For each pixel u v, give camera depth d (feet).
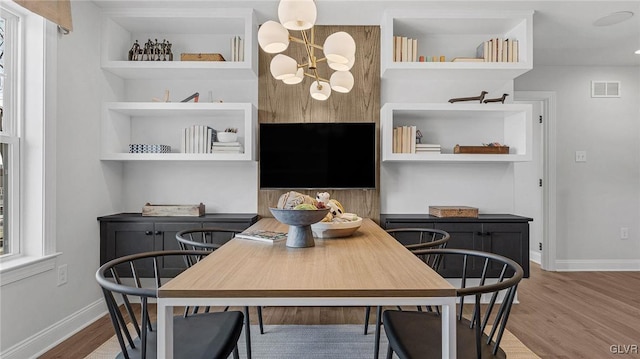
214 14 10.39
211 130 10.77
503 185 11.62
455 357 3.88
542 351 7.87
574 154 15.08
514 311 10.28
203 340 4.73
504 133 11.53
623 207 15.15
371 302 3.88
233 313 5.53
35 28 8.00
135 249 10.14
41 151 7.99
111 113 10.45
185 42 11.54
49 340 8.07
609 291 12.16
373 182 10.96
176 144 11.48
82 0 9.37
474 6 10.12
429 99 11.48
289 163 10.99
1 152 7.61
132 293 3.95
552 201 14.99
